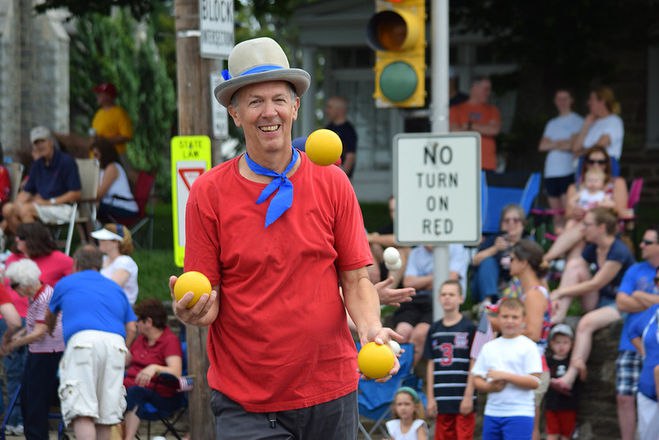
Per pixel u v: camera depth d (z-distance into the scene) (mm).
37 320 20219
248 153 9852
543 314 20406
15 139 57188
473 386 20125
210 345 10188
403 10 20125
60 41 58469
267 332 9727
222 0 18703
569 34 37531
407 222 20109
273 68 9672
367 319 9852
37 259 22062
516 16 37875
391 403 21672
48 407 20500
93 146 33562
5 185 30859
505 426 18812
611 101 29766
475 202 19938
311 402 9859
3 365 25141
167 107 68375
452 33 52312
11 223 29516
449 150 19984
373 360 9383
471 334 20469
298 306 9734
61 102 58688
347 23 53938
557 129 31578
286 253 9711
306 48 54906
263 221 9719
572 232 24359
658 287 20547
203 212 9805
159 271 29375
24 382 20406
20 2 57875
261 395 9820
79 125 66562
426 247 23453
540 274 20859
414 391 20344
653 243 20484
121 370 19094
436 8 20250
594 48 39500
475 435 22828
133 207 32562
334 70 56000
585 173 26578
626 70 50031
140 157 65750
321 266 9820
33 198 29859
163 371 20812
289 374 9773
